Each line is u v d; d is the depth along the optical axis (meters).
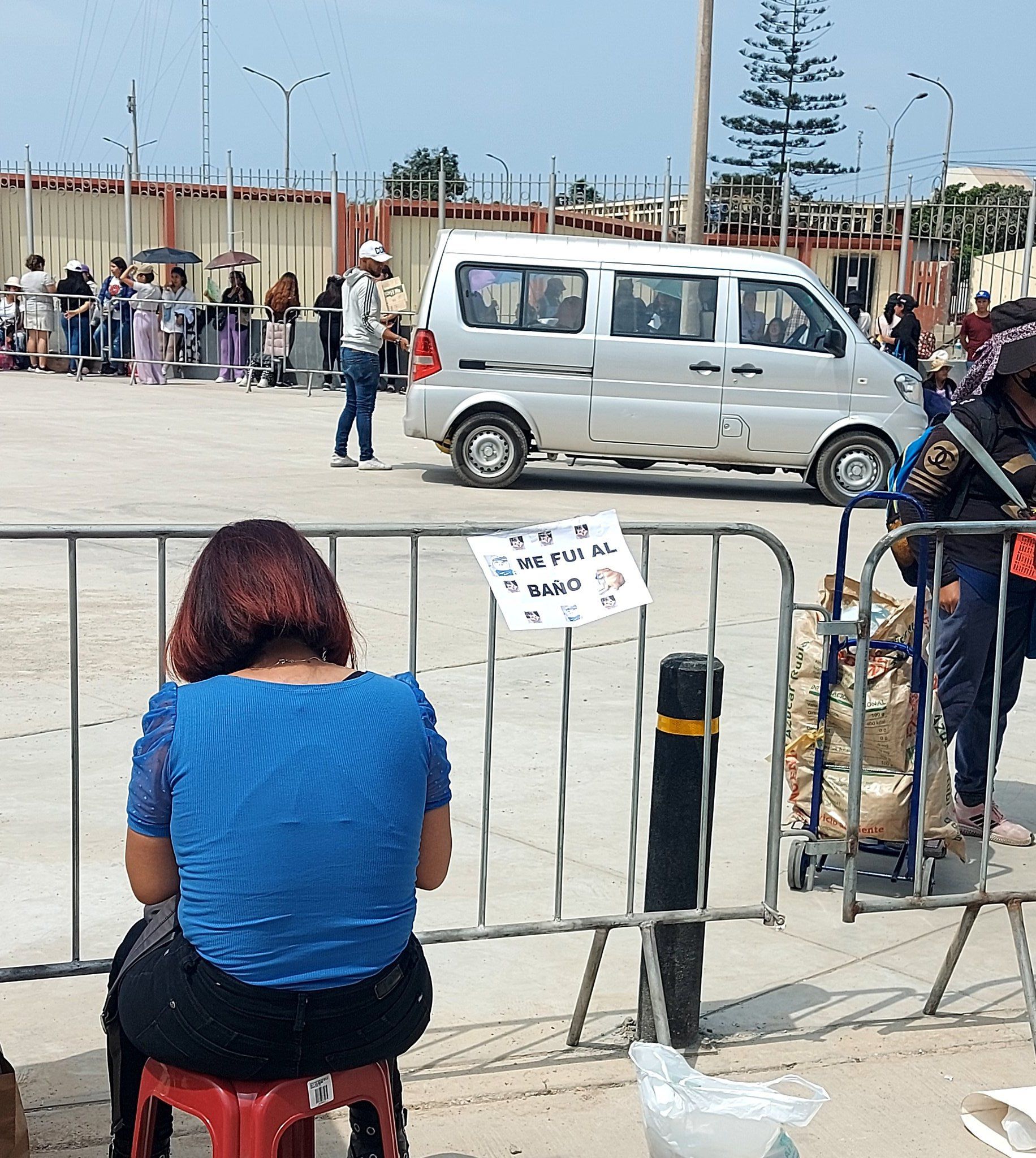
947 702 4.69
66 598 7.67
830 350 11.91
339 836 2.22
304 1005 2.19
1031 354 4.20
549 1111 3.11
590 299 11.90
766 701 6.34
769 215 25.56
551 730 5.78
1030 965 3.55
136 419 16.89
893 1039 3.51
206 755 2.23
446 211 24.91
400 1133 2.52
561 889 3.44
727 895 4.36
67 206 26.47
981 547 4.46
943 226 24.95
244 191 26.02
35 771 5.07
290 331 21.91
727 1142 2.58
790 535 10.70
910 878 4.57
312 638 2.38
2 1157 2.46
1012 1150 3.01
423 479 12.59
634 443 12.09
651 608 8.05
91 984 3.66
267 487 11.65
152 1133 2.30
